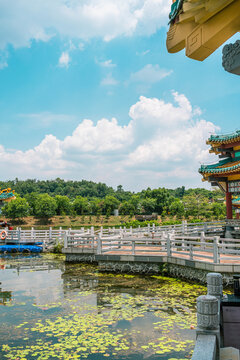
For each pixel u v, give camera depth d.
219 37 4.53
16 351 7.18
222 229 26.56
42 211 99.88
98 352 7.12
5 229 29.73
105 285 13.66
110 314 9.69
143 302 10.93
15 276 15.85
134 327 8.59
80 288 13.17
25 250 25.45
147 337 7.92
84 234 23.92
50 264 19.59
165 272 15.80
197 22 4.71
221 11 4.33
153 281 14.39
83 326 8.71
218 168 22.95
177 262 14.98
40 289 13.05
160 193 111.81
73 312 9.93
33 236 27.97
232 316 6.55
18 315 9.68
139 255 16.28
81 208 111.25
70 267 18.44
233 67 4.38
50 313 9.86
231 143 22.97
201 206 83.06
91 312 9.91
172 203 98.31
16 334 8.19
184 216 89.44
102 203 114.19
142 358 6.83
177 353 7.05
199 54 5.01
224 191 23.92
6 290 12.91
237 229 26.34
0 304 10.84
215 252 13.10
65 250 20.33
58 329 8.49
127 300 11.21
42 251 25.70
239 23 4.23
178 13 5.06
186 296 11.64
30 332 8.31
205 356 3.95
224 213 80.75
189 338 7.85
